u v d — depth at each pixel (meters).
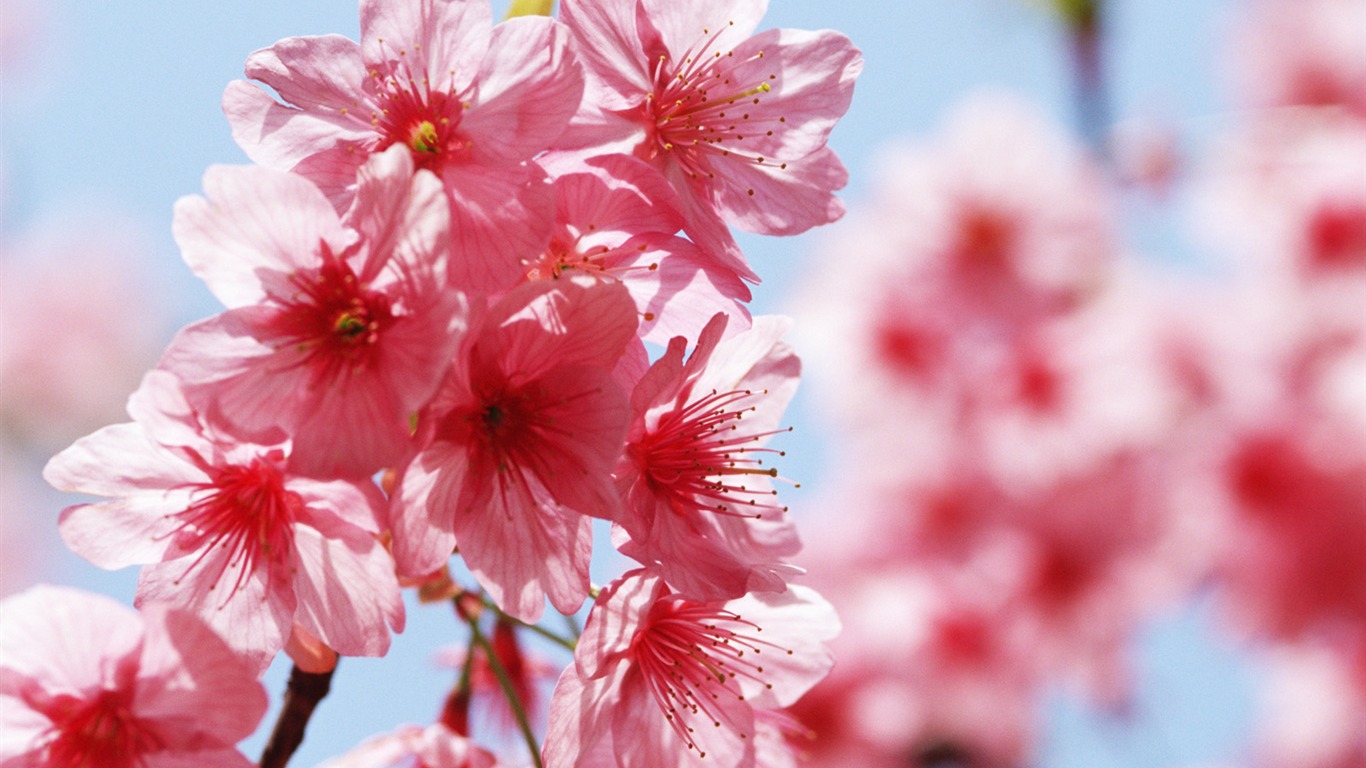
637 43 0.42
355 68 0.40
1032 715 0.69
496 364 0.40
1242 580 0.68
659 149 0.42
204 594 0.40
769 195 0.42
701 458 0.41
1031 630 0.69
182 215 0.39
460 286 0.39
